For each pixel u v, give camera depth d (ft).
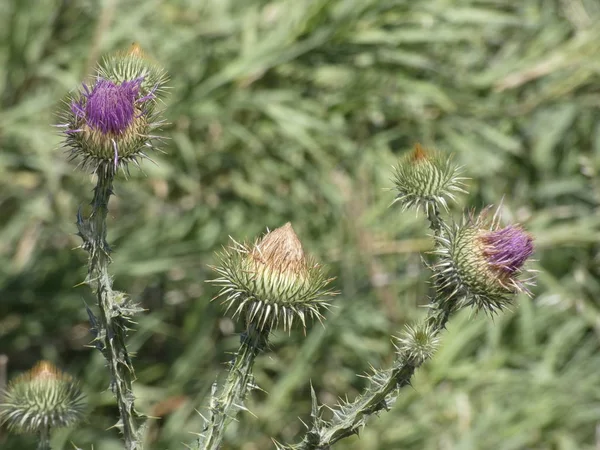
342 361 4.81
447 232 2.89
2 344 4.71
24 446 4.17
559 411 4.71
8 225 4.85
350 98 4.96
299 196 4.89
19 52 4.97
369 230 4.72
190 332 4.71
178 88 4.83
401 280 4.78
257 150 4.94
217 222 4.83
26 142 4.87
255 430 4.53
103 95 2.77
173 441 4.41
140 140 2.80
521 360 4.93
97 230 2.79
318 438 2.74
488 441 4.54
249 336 2.79
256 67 4.84
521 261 2.84
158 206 4.84
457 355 4.89
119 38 4.92
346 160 4.98
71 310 4.76
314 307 2.79
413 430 4.55
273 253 2.78
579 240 4.99
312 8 4.89
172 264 4.66
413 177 2.93
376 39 4.88
